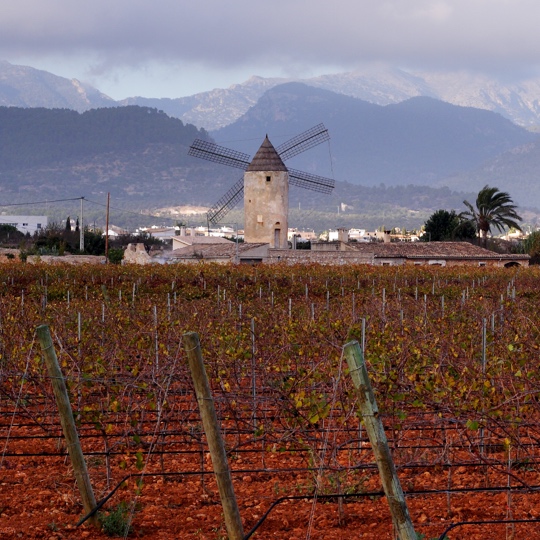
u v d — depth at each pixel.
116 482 20.72
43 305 42.38
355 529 17.64
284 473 21.36
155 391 22.31
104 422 22.20
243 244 122.88
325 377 22.92
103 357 26.05
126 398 23.92
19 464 22.34
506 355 25.61
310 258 117.25
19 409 23.61
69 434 17.25
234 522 14.96
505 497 19.73
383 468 12.96
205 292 67.44
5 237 186.62
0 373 23.19
